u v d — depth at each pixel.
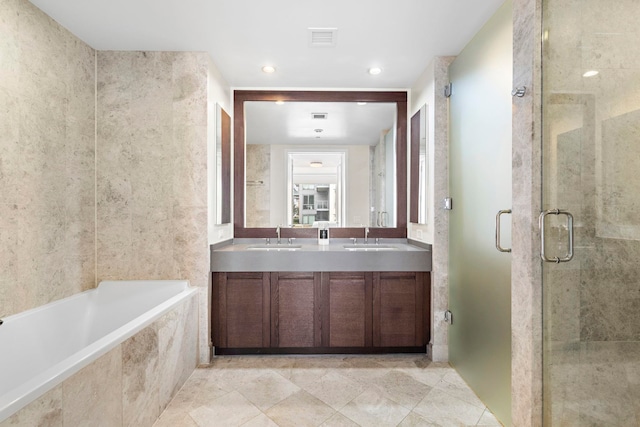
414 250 2.63
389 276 2.65
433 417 1.86
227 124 2.98
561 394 1.33
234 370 2.41
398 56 2.49
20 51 1.82
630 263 1.13
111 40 2.30
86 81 2.36
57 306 2.07
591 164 1.23
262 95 3.18
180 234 2.48
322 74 2.82
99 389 1.36
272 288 2.63
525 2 1.43
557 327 1.34
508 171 1.72
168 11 1.95
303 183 3.36
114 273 2.48
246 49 2.40
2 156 1.73
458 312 2.35
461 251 2.29
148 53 2.46
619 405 1.16
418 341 2.65
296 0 1.84
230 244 3.15
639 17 1.09
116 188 2.47
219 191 2.72
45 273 2.03
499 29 1.80
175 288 2.42
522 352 1.45
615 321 1.16
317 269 2.60
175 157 2.47
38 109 1.95
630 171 1.12
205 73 2.46
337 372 2.38
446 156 2.52
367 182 3.35
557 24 1.32
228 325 2.62
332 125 3.33
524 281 1.44
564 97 1.30
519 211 1.47
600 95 1.19
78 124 2.29
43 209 2.01
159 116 2.46
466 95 2.20
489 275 1.91
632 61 1.11
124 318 2.38
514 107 1.51
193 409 1.93
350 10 1.92
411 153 3.06
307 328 2.64
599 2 1.19
